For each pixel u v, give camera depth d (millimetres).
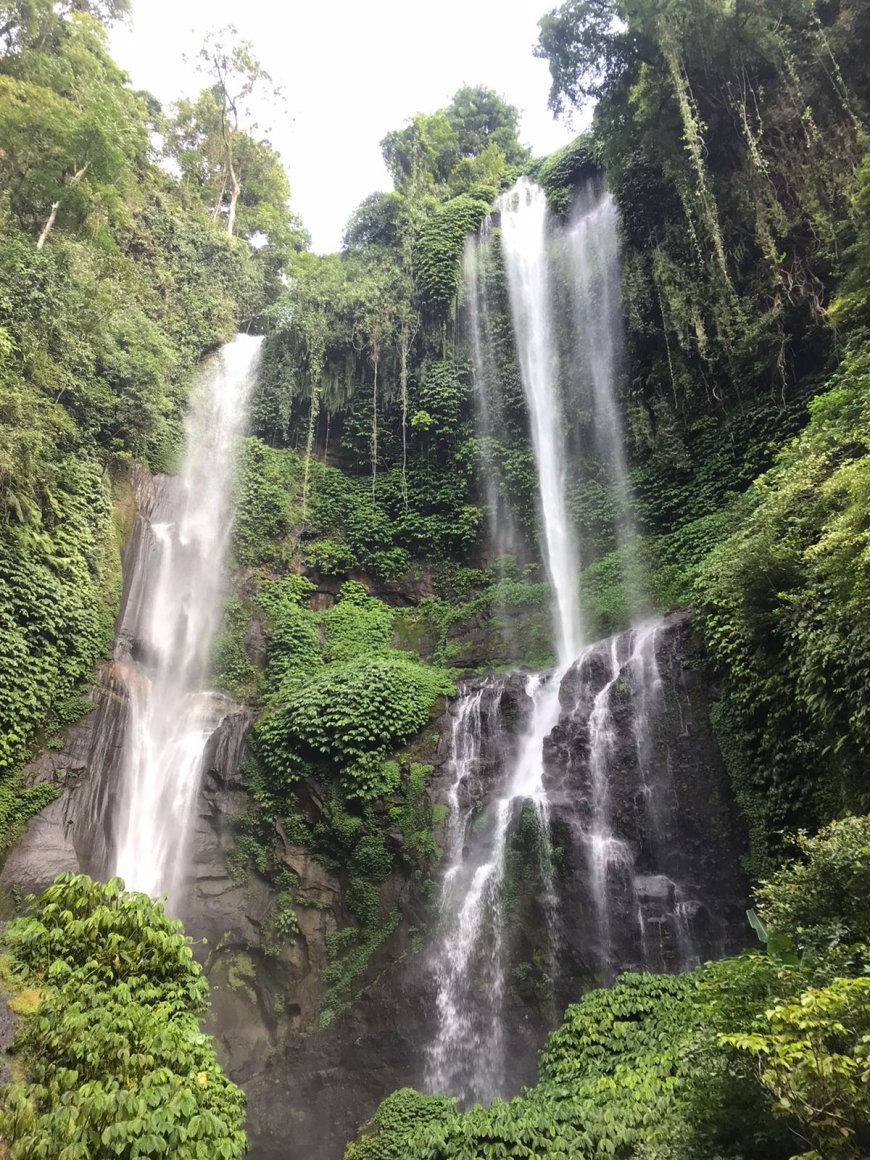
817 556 8555
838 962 4703
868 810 7984
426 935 12109
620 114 18438
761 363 15680
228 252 26672
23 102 17500
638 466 18625
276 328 23891
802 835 6164
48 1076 4812
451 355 22812
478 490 21219
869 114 14328
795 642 9625
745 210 16016
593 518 18766
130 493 17953
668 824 11328
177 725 16922
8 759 12711
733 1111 4465
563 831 11664
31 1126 4273
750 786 10617
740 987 4828
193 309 24406
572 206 24219
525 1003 10648
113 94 21234
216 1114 5172
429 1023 11211
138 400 18016
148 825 15125
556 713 14406
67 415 15750
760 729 10641
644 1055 7148
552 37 18047
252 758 15203
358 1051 11484
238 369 23984
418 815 13383
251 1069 12172
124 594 16703
